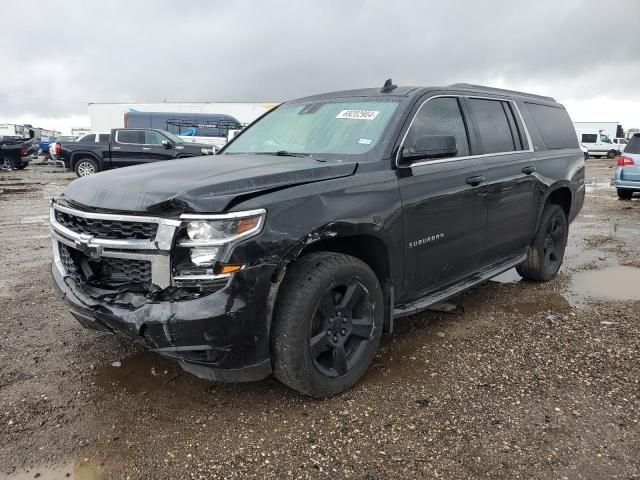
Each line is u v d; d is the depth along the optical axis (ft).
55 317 14.93
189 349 8.95
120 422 9.71
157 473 8.34
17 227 30.27
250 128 15.52
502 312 15.64
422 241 12.24
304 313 9.62
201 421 9.76
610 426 9.56
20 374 11.50
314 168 10.55
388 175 11.44
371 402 10.41
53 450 8.89
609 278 19.57
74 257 10.46
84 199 10.14
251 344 9.25
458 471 8.35
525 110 17.46
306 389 10.04
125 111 123.13
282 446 9.00
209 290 8.89
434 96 13.41
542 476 8.22
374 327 11.16
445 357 12.46
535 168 16.61
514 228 16.02
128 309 9.29
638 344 13.08
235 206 8.98
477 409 10.14
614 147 154.40
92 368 11.80
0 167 84.12
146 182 9.88
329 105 14.07
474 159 14.21
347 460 8.63
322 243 10.78
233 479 8.18
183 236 8.95
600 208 39.99
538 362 12.17
